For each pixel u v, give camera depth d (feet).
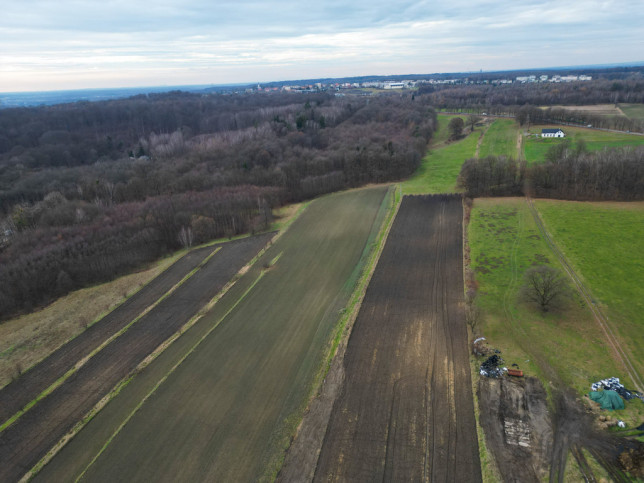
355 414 115.65
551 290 154.30
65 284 205.26
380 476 97.96
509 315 153.99
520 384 121.70
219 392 128.77
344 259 211.20
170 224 256.11
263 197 295.48
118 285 205.26
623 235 211.41
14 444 116.67
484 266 191.93
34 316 184.65
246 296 183.62
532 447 102.47
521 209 257.55
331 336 150.71
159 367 142.20
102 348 155.63
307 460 103.55
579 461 98.27
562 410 112.27
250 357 143.74
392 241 226.58
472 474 96.84
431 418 112.47
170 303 183.21
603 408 111.75
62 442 115.03
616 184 262.67
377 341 145.18
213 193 298.97
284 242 238.48
